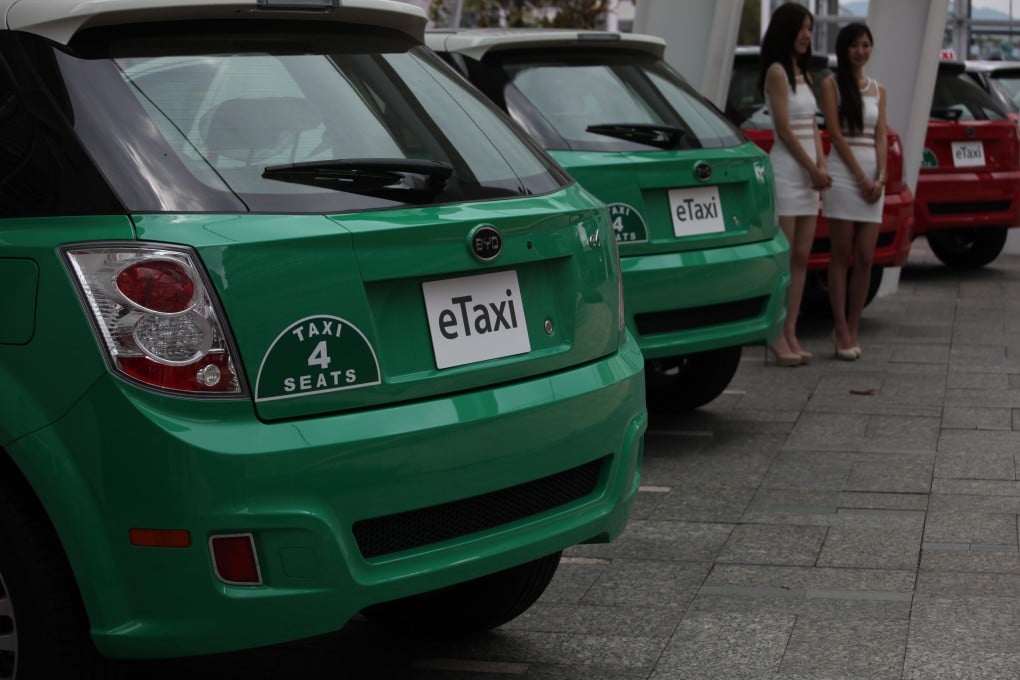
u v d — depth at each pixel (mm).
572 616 3947
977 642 3633
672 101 5984
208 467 2564
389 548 2812
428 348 2889
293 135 2906
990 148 10711
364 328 2766
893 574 4215
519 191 3189
